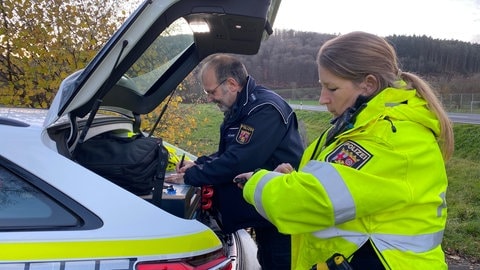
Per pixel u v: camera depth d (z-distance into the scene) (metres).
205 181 2.36
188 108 6.18
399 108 1.46
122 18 5.42
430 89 1.52
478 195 8.53
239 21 2.21
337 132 1.54
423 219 1.45
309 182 1.41
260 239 2.67
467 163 13.48
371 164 1.40
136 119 2.90
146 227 1.63
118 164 2.12
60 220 1.58
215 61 2.48
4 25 5.09
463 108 35.47
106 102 2.60
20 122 1.82
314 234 1.52
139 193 2.21
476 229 5.89
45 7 5.14
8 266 1.46
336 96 1.55
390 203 1.39
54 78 5.20
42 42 5.09
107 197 1.65
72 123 2.00
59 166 1.67
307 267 1.58
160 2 1.73
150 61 2.54
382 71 1.49
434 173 1.45
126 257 1.55
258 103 2.41
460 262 4.82
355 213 1.40
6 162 1.61
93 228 1.58
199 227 1.75
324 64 1.54
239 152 2.34
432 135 1.49
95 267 1.52
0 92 5.12
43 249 1.50
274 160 2.47
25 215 1.57
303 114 27.58
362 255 1.47
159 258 1.59
